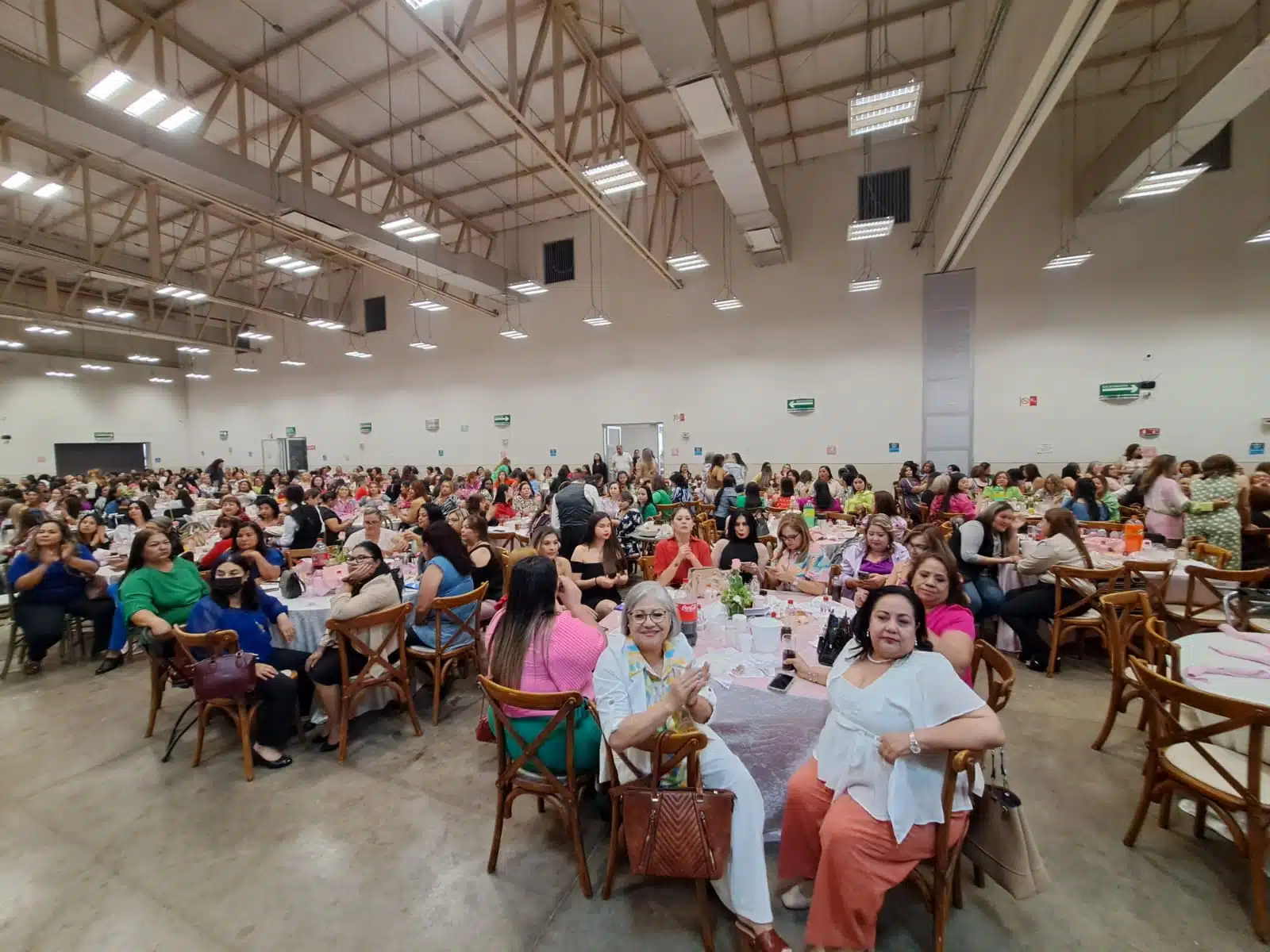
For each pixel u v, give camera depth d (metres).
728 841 1.58
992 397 9.55
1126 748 2.79
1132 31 6.91
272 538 5.98
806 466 10.88
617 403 12.48
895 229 9.97
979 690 3.50
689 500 9.04
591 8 6.07
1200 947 1.67
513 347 13.56
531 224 12.83
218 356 18.72
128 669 4.15
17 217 10.34
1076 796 2.41
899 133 9.44
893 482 10.23
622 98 7.75
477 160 9.52
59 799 2.54
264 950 1.74
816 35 6.82
